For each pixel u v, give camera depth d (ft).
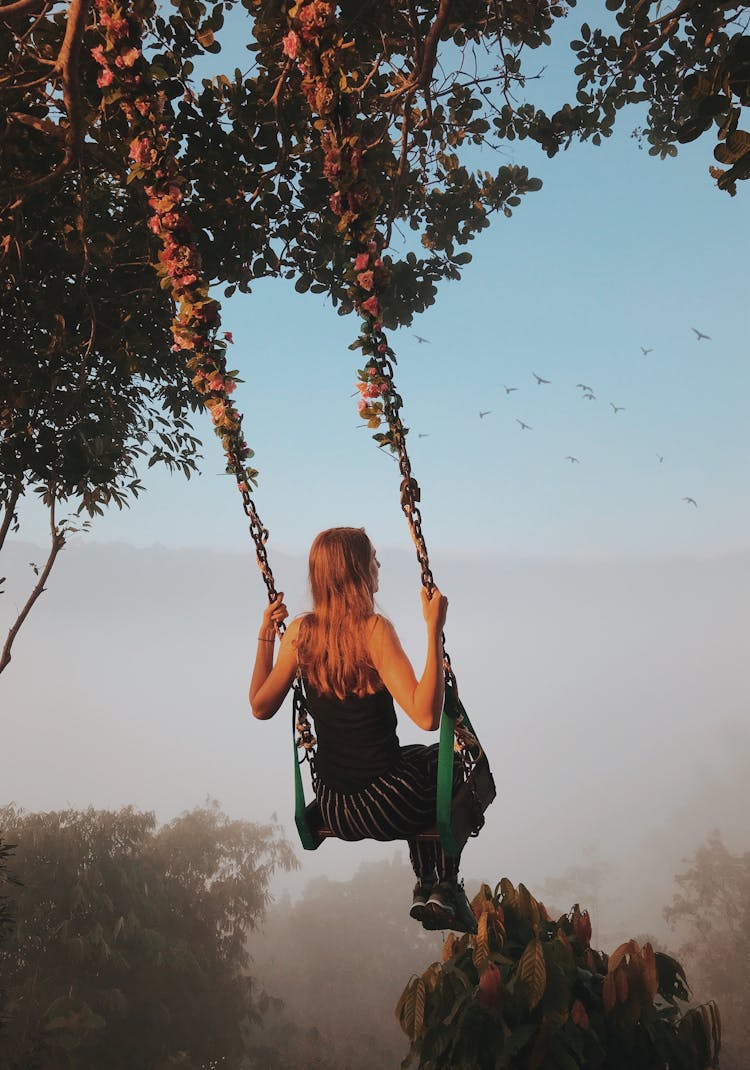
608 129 38.93
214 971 162.50
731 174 17.83
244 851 179.52
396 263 38.70
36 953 131.44
